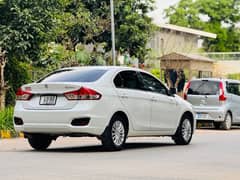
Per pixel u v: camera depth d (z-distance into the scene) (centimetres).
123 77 2689
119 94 2616
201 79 4656
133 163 2156
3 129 3481
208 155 2467
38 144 2708
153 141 3278
